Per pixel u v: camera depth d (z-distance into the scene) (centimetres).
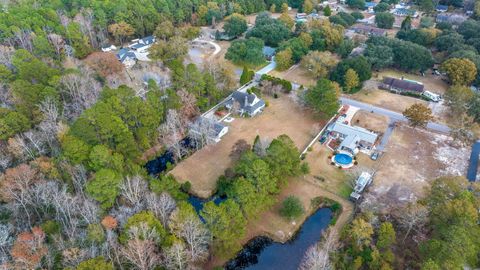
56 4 15512
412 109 9338
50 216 6544
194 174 8231
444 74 12562
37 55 12169
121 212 6116
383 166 8375
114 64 11381
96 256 5044
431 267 4947
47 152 7969
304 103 10462
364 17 19400
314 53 12419
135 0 16238
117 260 5178
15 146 7369
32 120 8544
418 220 6172
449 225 5669
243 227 6072
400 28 17075
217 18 18362
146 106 8481
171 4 17212
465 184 6372
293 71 13312
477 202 5894
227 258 6294
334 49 14350
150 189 6719
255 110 10412
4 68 9838
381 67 12988
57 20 14288
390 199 7412
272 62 14088
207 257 6072
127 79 11344
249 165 6900
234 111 10394
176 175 8212
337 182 7938
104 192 6262
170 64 11450
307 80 12556
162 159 8875
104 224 5578
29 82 9238
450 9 18950
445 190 6338
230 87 11550
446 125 9888
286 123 10050
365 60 11731
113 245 5200
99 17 15250
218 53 14900
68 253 4962
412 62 12531
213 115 10338
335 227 6831
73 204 6200
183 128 9419
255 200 6400
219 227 5659
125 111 8162
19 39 13062
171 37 14738
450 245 5147
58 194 6369
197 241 5512
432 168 8294
